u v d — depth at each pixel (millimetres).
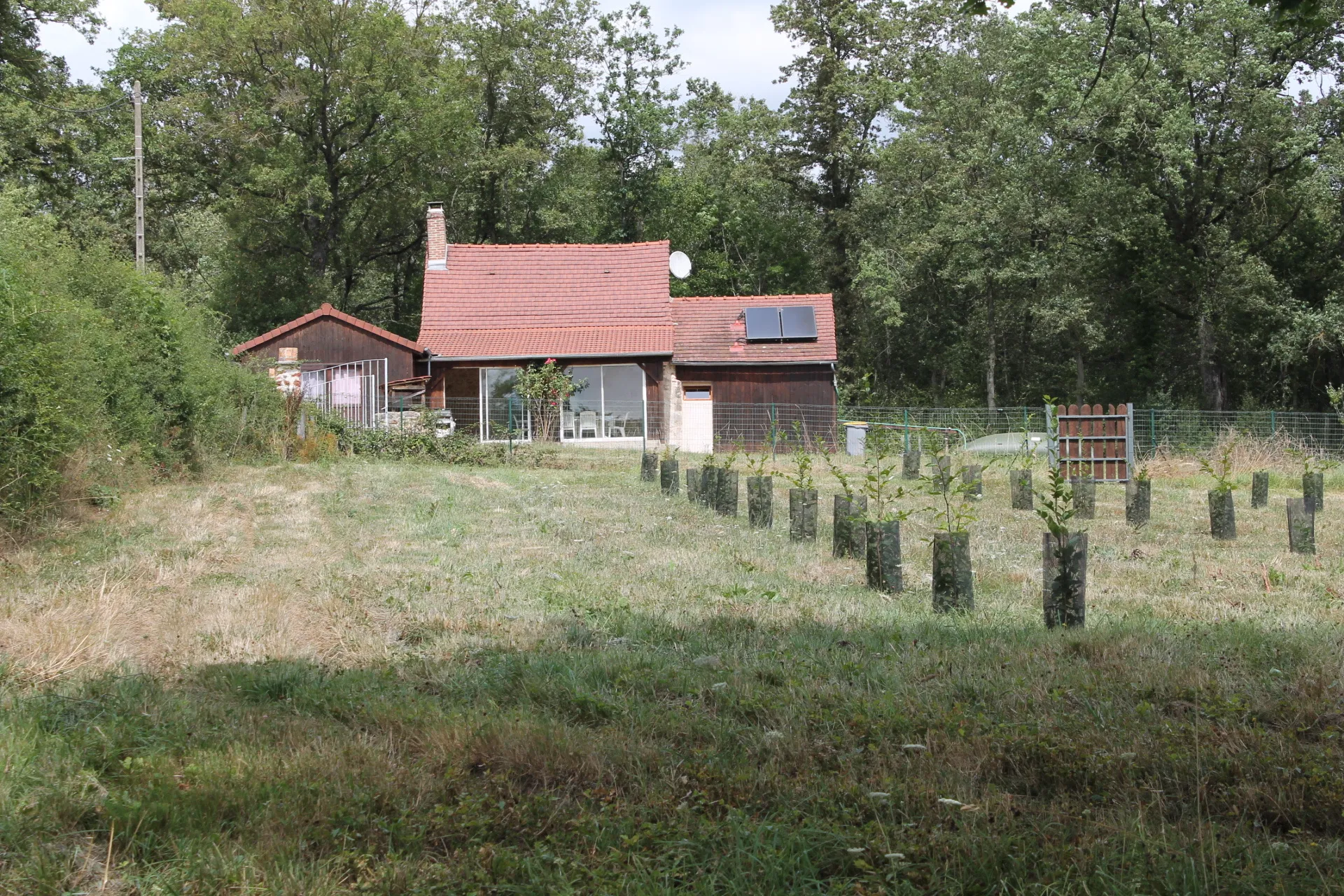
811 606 8742
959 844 3975
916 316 48875
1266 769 4668
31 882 3707
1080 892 3686
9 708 5438
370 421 25500
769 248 51531
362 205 43750
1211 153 33031
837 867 3947
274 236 41281
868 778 4676
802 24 45000
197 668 6512
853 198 46344
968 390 48219
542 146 46250
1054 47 30312
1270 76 30969
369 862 3930
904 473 21359
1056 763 4777
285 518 13594
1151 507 16828
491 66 44844
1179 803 4508
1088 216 35312
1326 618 8586
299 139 40219
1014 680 6125
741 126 46875
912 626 7977
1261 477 17172
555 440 29562
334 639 7359
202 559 10414
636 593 9180
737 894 3688
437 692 6148
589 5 47125
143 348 17578
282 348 29438
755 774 4727
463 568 10266
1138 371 41188
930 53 44594
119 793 4402
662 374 30984
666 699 5996
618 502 16016
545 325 33250
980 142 41656
